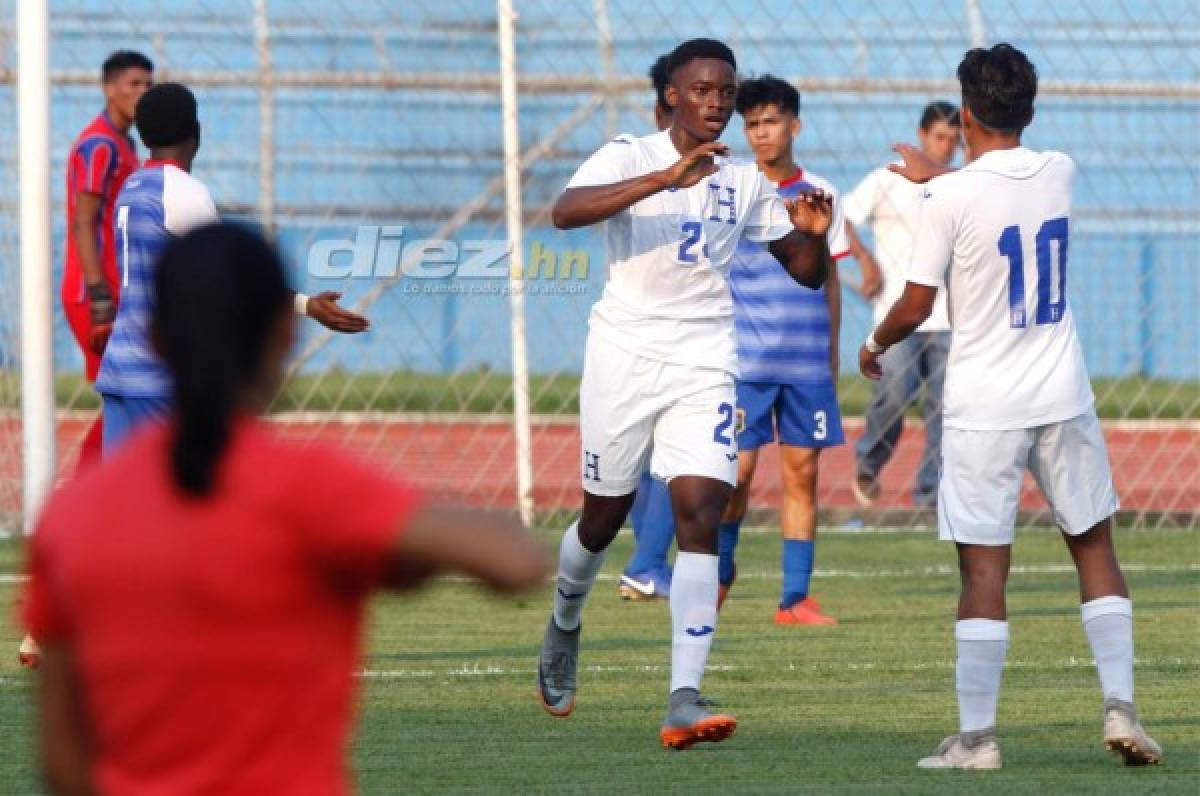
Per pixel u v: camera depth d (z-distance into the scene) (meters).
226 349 7.50
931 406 40.72
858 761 17.19
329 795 7.48
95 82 41.78
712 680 22.39
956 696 21.12
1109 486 17.16
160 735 7.39
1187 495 47.28
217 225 7.70
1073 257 59.09
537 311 53.34
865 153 49.50
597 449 18.34
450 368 57.28
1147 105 51.41
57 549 7.46
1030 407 16.69
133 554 7.38
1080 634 26.38
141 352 20.67
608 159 18.02
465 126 53.09
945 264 16.77
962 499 16.83
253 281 7.59
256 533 7.38
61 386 59.72
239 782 7.41
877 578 33.19
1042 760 17.25
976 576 16.89
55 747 7.75
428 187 52.59
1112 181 55.66
